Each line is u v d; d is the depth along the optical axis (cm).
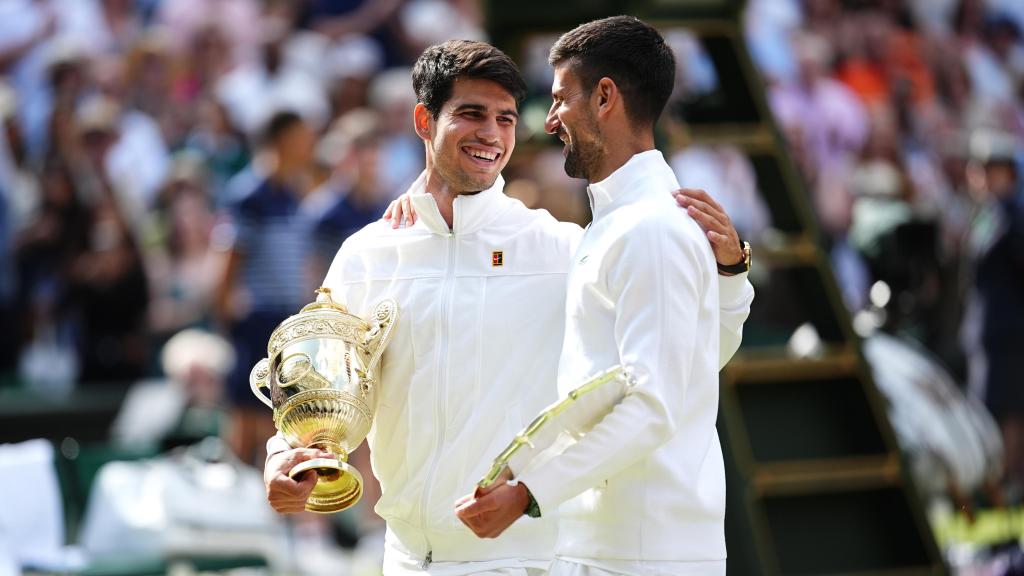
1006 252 2984
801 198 1917
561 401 951
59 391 2952
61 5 3316
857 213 2878
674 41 3194
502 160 1134
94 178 3111
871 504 1728
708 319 999
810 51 3912
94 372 3019
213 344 2625
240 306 2658
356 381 1100
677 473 977
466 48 1123
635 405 939
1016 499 2678
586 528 1004
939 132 3991
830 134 3797
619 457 934
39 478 2042
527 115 1906
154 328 3034
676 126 1911
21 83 3191
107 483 2089
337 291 1178
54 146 3125
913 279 2734
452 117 1118
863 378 1780
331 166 2777
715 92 2009
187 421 2566
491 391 1119
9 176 3102
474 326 1123
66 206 3081
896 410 2277
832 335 1850
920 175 3897
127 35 3356
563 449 991
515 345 1125
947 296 2933
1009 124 4119
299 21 3534
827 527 1705
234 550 2108
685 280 966
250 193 2705
